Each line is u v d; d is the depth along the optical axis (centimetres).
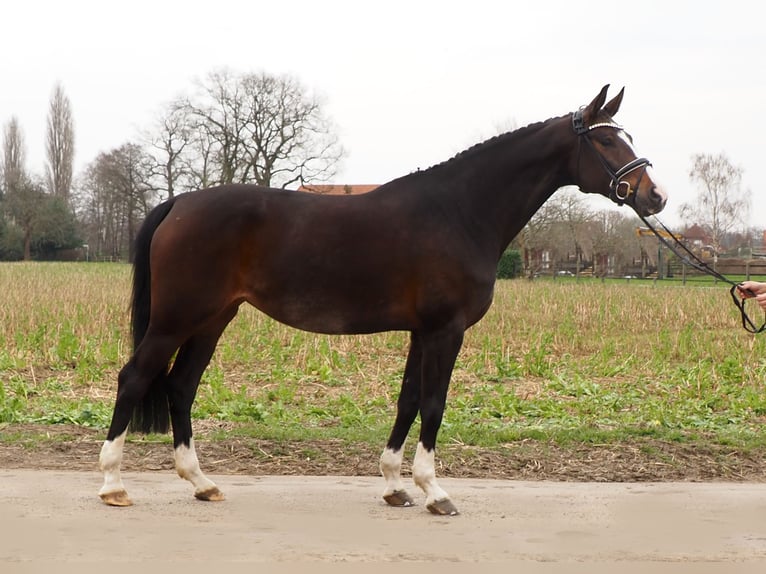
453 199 601
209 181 4978
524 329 1994
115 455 593
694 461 778
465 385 1260
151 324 591
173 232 584
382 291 588
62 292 2505
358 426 914
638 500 644
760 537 548
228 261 587
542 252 6072
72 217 7294
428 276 583
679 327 2184
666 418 970
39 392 1108
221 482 683
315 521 569
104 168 5638
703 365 1408
